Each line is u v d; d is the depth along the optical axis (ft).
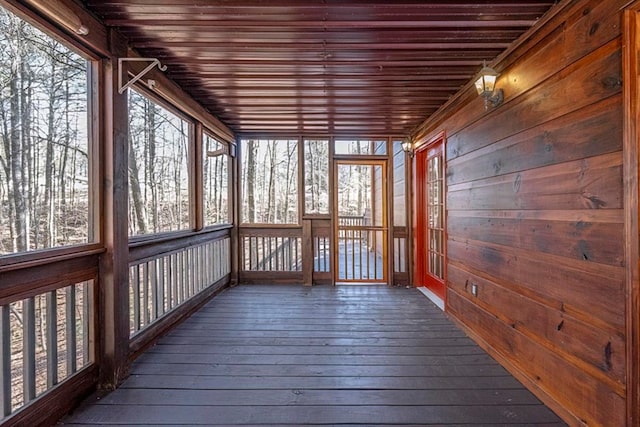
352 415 6.65
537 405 6.98
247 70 9.96
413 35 7.95
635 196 5.03
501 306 8.75
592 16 5.79
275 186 18.43
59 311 7.18
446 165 12.62
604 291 5.57
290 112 13.99
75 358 6.93
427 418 6.56
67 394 6.65
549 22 6.91
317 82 10.80
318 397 7.28
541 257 7.15
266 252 17.99
